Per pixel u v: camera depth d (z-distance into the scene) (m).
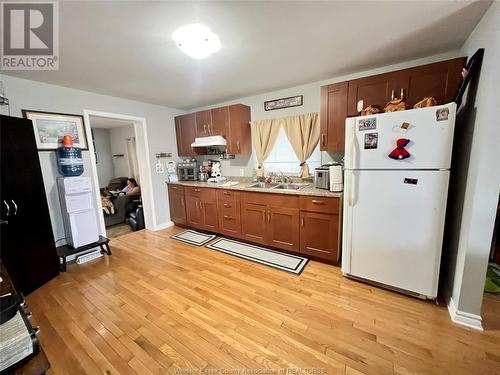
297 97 3.00
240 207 3.09
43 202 2.31
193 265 2.59
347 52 2.02
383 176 1.83
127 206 4.58
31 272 2.16
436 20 1.55
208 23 1.51
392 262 1.90
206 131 3.69
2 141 1.95
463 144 1.71
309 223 2.51
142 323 1.70
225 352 1.43
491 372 1.24
